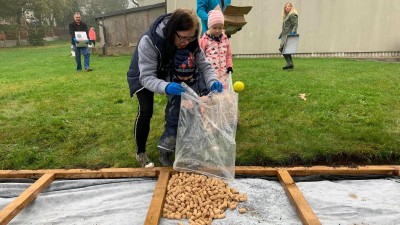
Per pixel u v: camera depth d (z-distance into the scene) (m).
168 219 2.29
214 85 2.76
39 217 2.34
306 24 11.22
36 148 3.36
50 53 17.95
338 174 2.82
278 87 5.45
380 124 3.70
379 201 2.45
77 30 8.35
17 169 3.01
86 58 8.43
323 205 2.40
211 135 2.71
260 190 2.58
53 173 2.81
